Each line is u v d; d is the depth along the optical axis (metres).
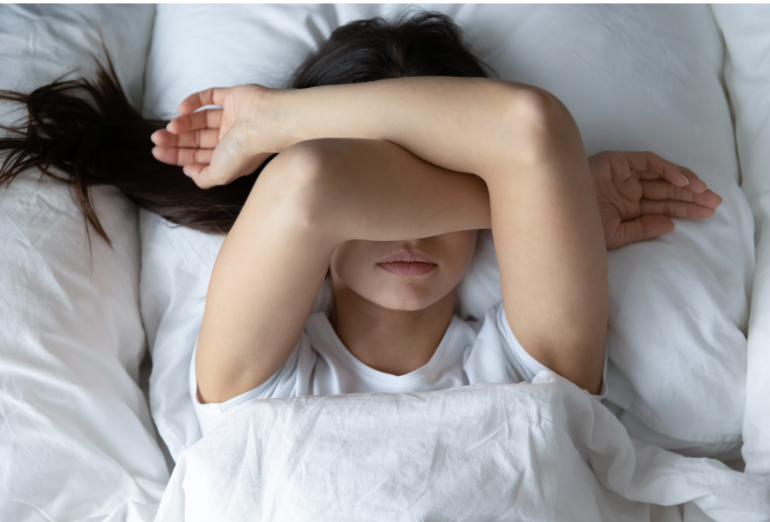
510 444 0.57
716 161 0.86
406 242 0.70
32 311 0.70
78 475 0.68
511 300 0.67
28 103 0.82
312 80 0.85
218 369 0.66
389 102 0.61
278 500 0.56
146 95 0.98
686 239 0.79
